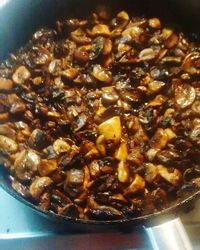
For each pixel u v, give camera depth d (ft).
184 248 0.89
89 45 1.17
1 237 1.07
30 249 1.09
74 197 1.00
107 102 1.08
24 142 1.07
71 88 1.12
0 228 1.08
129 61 1.12
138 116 1.07
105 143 1.03
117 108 1.07
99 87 1.12
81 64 1.15
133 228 1.01
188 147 1.03
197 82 1.12
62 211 0.97
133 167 1.02
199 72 1.11
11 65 1.16
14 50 1.20
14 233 1.07
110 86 1.12
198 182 0.99
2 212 1.09
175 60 1.12
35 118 1.09
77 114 1.07
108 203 0.99
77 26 1.20
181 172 1.02
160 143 1.04
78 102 1.09
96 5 1.22
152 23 1.20
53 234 1.07
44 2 1.17
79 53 1.14
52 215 0.92
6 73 1.15
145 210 0.97
